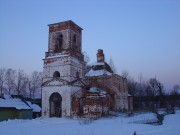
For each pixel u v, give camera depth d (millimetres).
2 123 26406
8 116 32938
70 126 22125
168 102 72625
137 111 44531
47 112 33656
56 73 34688
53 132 17422
